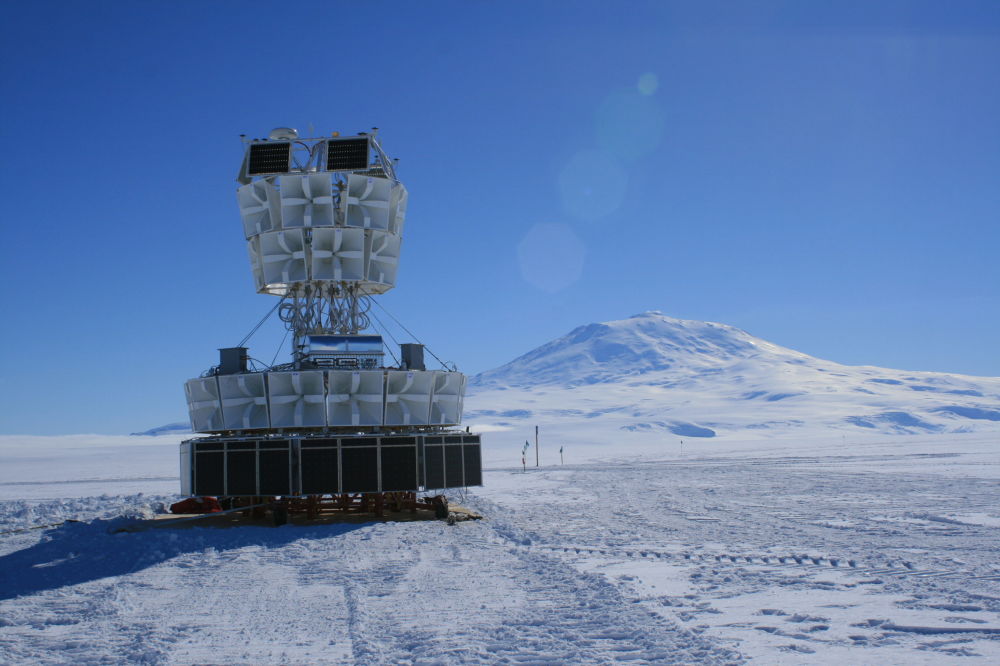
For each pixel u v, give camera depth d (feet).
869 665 39.65
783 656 41.45
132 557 78.18
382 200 112.78
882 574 65.36
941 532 91.86
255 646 45.75
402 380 104.73
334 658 42.86
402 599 57.82
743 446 606.96
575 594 58.29
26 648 46.14
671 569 68.95
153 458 494.59
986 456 311.68
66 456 545.44
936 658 40.78
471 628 48.52
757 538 88.63
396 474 101.86
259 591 62.44
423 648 44.14
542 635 46.52
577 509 125.70
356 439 100.99
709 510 122.31
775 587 60.44
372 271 114.52
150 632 49.52
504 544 83.56
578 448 632.79
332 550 80.33
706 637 45.34
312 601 58.29
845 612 51.67
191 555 78.79
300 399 101.65
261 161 113.70
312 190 110.11
